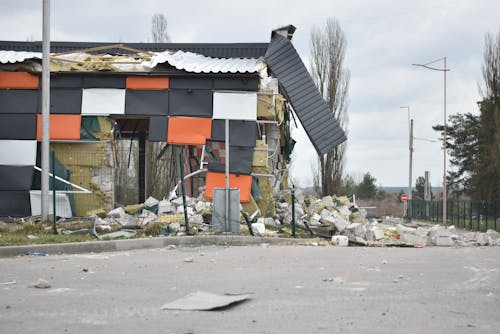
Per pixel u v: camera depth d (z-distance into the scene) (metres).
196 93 23.16
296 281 9.52
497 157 56.28
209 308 7.26
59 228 17.70
